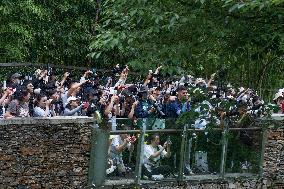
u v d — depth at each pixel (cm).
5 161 1071
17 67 2045
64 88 1455
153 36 979
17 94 1152
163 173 1256
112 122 1183
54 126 1114
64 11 2330
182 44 945
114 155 1192
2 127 1059
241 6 797
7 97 1165
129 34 966
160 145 1245
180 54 940
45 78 1542
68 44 2372
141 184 1220
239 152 1360
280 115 1372
